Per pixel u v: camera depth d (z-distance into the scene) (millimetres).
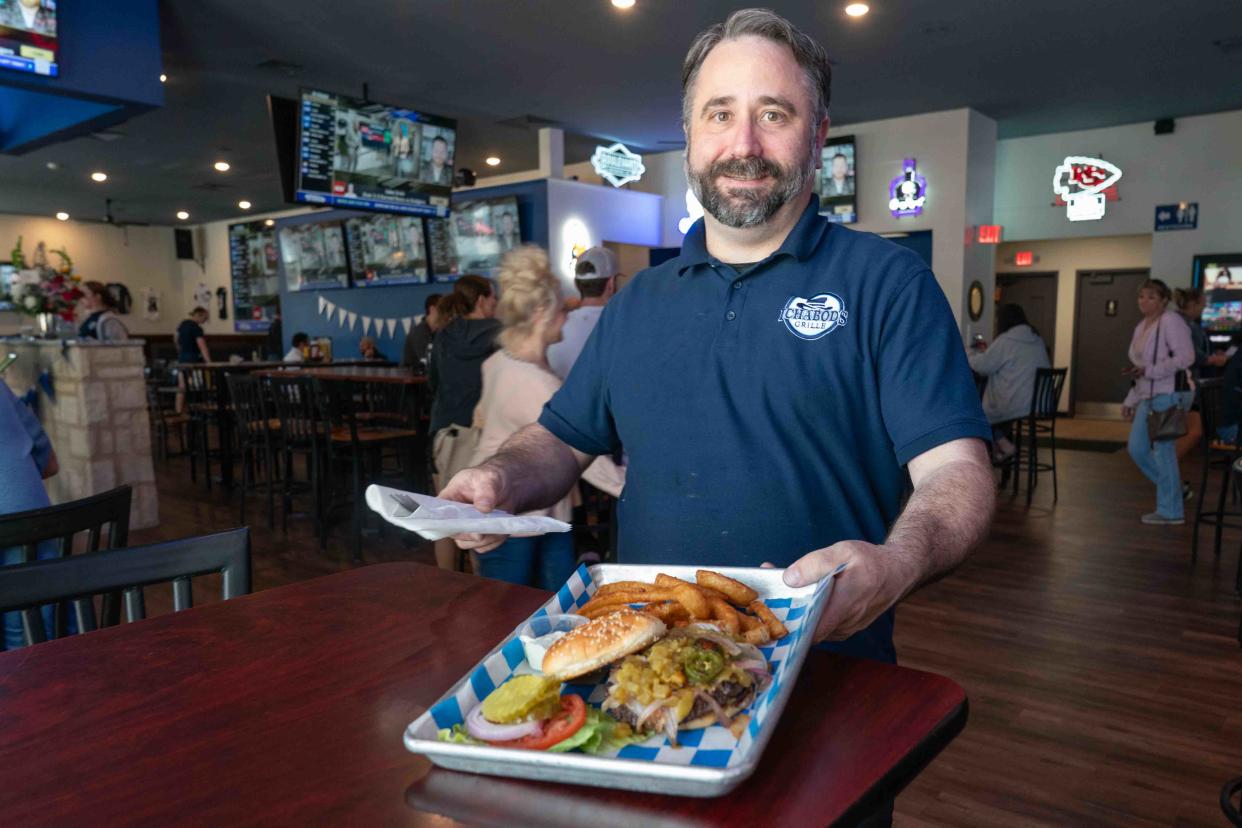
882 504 1266
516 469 1248
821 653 879
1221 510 4477
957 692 792
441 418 3727
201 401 7105
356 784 682
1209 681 2914
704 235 1325
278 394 5145
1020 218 9695
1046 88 7594
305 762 720
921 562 875
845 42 6324
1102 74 7160
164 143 9258
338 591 1195
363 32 6074
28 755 742
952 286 8555
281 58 6617
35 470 2178
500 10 5676
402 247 10875
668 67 6945
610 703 724
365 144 7199
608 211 9984
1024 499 6020
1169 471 5188
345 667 926
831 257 1228
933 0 5512
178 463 8172
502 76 7172
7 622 1993
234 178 11211
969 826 2084
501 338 2764
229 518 5730
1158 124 8680
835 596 802
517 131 9312
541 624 875
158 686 884
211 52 6457
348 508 5938
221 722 798
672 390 1280
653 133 9430
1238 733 2539
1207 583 4020
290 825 625
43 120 6117
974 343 8469
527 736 683
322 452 5230
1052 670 3021
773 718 648
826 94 1257
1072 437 9172
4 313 13719
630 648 756
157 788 682
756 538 1219
